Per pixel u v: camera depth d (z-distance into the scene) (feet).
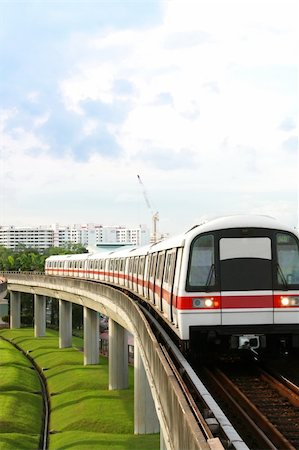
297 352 57.21
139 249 125.80
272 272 52.44
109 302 126.41
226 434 30.50
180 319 52.31
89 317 181.06
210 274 52.42
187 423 28.84
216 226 53.01
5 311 350.23
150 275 92.17
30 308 331.57
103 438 103.96
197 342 57.72
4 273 304.50
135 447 97.45
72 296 192.03
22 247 556.92
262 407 43.29
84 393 139.85
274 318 52.06
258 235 52.75
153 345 52.80
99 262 190.19
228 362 61.52
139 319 75.56
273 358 57.93
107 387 146.00
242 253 52.60
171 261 63.46
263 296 52.16
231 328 51.96
